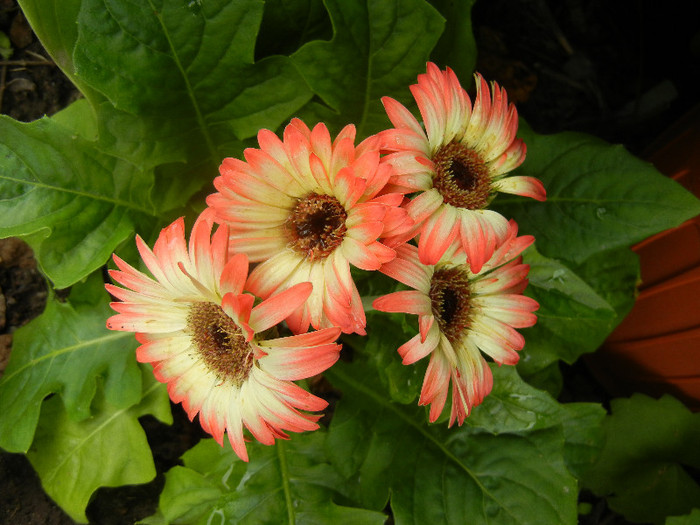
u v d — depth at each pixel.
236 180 0.19
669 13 0.44
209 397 0.21
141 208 0.28
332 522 0.27
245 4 0.23
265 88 0.25
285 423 0.20
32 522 0.30
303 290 0.18
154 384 0.29
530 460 0.29
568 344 0.31
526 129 0.30
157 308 0.21
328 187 0.19
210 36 0.23
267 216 0.20
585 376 0.42
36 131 0.25
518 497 0.28
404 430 0.29
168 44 0.23
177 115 0.25
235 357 0.21
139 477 0.29
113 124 0.24
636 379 0.38
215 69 0.24
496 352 0.23
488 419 0.28
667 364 0.35
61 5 0.22
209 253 0.18
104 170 0.27
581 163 0.29
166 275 0.20
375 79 0.25
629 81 0.44
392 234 0.18
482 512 0.28
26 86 0.32
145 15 0.22
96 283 0.29
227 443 0.29
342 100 0.25
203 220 0.19
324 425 0.35
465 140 0.22
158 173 0.27
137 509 0.32
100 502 0.32
